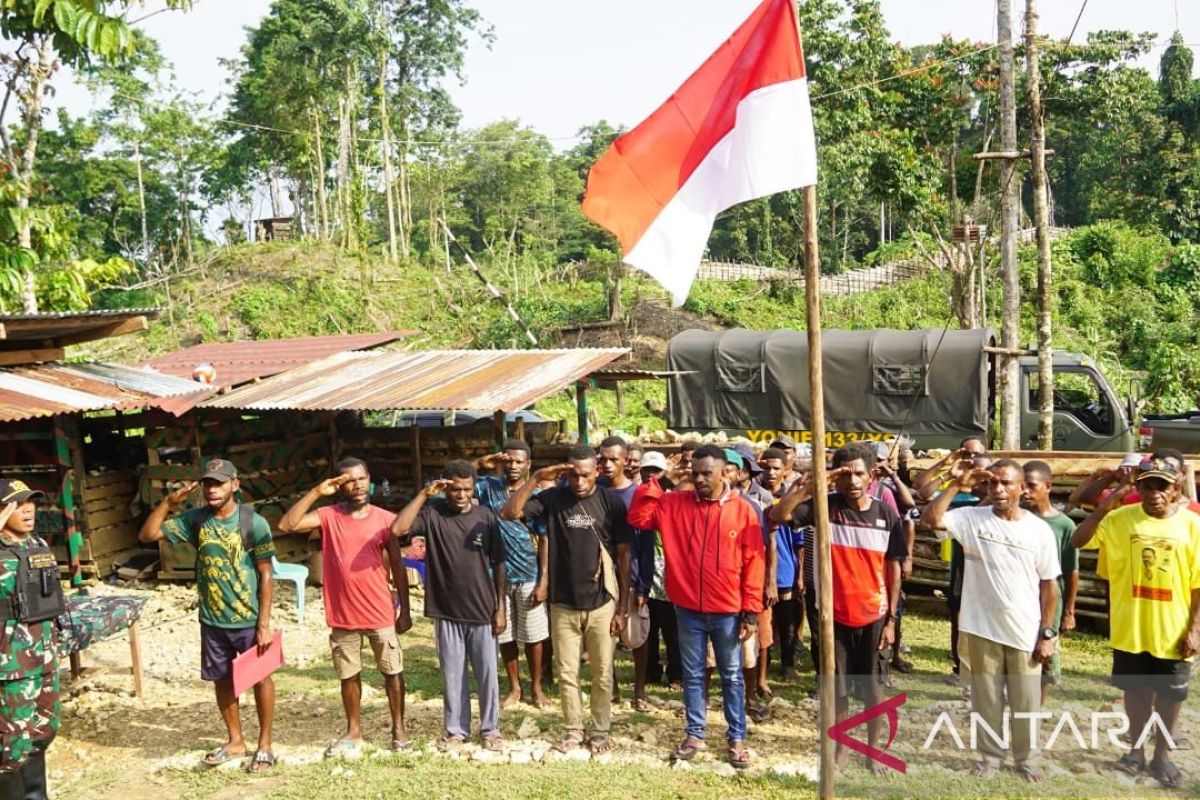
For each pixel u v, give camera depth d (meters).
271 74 43.00
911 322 34.16
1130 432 14.31
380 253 44.97
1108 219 46.56
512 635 6.98
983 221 29.83
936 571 9.43
